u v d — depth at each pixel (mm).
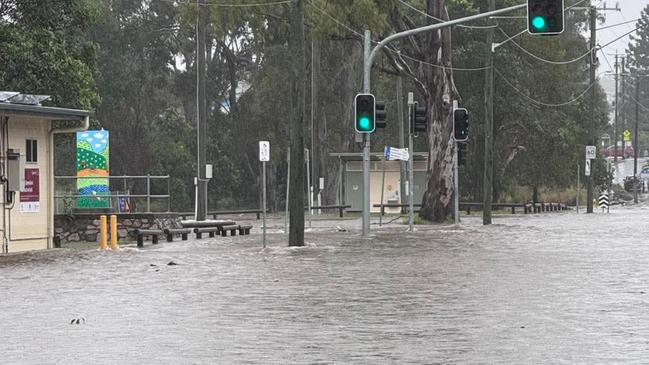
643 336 25719
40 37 72312
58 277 42875
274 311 31219
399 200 135500
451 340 25328
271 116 144375
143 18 151250
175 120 157000
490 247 59531
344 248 58969
